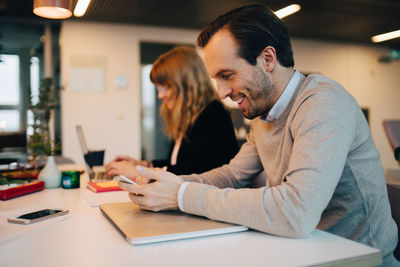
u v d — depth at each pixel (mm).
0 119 5082
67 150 4902
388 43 6559
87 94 4992
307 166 787
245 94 981
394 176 1767
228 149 1726
